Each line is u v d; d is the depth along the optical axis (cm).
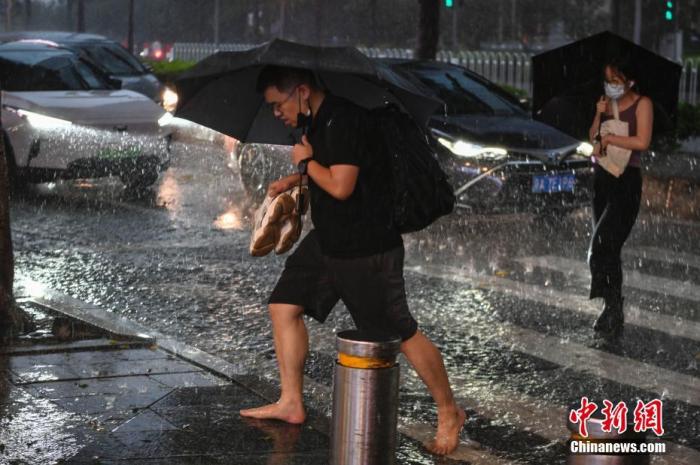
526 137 2545
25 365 1369
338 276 1102
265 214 1141
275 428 1173
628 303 1902
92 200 2906
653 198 3064
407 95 1084
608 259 1662
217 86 1152
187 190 3100
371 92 1098
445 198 1074
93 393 1266
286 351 1186
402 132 1066
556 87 1772
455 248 2345
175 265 2120
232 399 1262
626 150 1616
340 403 941
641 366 1506
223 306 1803
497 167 2473
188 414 1205
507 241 2441
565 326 1717
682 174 3319
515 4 10994
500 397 1352
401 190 1052
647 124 1606
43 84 3059
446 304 1847
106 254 2211
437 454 1141
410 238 2438
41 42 3253
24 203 2836
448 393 1139
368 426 933
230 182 3250
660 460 1151
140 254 2220
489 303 1861
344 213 1072
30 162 2825
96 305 1780
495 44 10912
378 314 1099
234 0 13412
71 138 2830
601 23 11275
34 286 1880
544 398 1352
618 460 799
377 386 933
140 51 13088
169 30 14912
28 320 1555
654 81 1675
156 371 1363
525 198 2498
